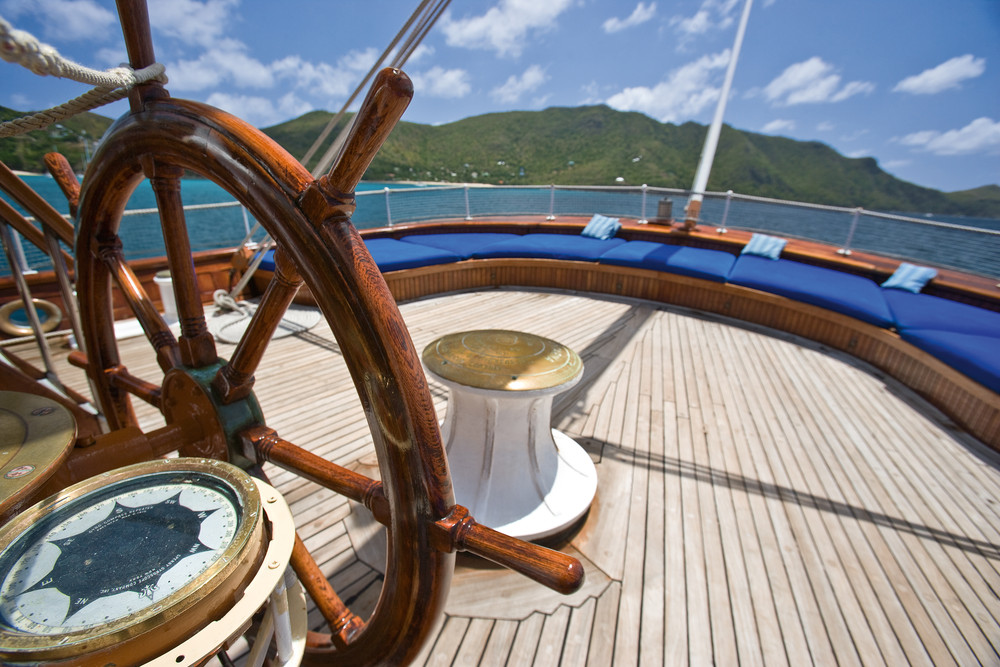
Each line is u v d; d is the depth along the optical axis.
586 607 1.60
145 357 3.62
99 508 0.73
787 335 4.43
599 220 6.55
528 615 1.57
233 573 0.64
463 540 0.74
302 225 0.72
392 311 0.72
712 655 1.46
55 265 1.73
